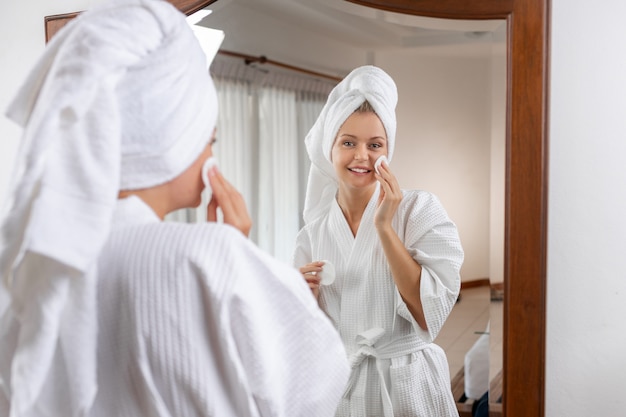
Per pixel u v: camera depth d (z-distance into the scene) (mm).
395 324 1012
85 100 552
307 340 629
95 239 540
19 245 560
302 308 625
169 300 569
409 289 999
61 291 557
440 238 971
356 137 1028
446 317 970
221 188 679
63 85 554
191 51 637
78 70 559
